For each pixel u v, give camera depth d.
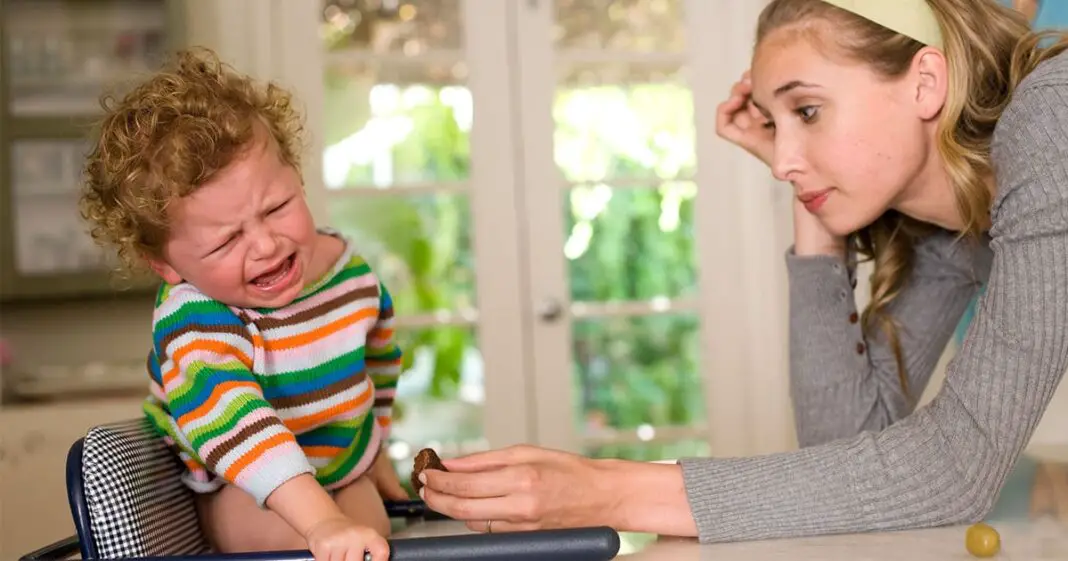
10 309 3.24
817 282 1.28
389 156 3.30
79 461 0.85
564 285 3.35
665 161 3.44
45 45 3.12
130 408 2.83
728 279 3.44
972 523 0.96
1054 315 0.92
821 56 1.03
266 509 0.94
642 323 3.41
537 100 3.36
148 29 3.14
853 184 1.06
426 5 3.32
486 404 3.30
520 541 0.78
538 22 3.37
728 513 0.93
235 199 0.92
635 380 3.40
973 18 1.06
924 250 1.34
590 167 3.40
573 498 0.93
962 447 0.94
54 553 0.87
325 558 0.78
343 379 1.01
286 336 0.98
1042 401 0.94
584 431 3.37
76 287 3.08
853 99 1.04
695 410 3.43
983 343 0.95
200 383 0.90
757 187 3.41
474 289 3.32
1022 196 0.93
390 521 1.16
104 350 3.29
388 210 3.30
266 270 0.94
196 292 0.96
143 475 0.90
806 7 1.05
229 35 3.18
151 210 0.91
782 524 0.93
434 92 3.33
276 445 0.87
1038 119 0.93
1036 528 0.93
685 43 3.45
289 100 1.07
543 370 3.34
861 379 1.28
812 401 1.28
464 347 3.32
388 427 1.17
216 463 0.87
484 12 3.34
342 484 1.03
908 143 1.05
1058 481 1.18
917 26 1.03
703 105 3.44
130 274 1.05
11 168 3.08
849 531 0.94
